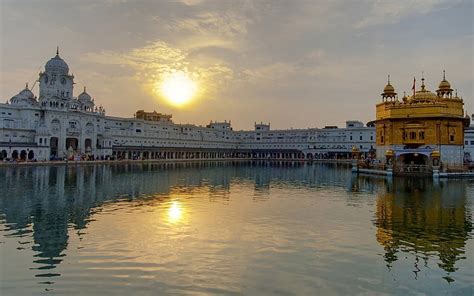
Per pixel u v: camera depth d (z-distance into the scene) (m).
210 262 15.78
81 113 108.88
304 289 13.12
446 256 16.94
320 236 20.25
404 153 64.31
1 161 83.31
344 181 54.09
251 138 190.25
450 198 34.78
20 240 19.08
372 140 155.88
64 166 83.31
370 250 17.73
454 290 13.24
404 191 40.59
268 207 29.86
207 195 37.22
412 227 22.50
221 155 179.88
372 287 13.40
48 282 13.55
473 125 114.88
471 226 22.81
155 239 19.33
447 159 64.50
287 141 178.12
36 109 100.06
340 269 15.15
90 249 17.52
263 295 12.59
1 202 30.98
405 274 14.68
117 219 24.38
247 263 15.71
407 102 70.00
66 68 111.38
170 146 150.12
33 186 42.34
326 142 167.12
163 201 32.53
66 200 32.41
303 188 44.72
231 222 23.75
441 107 64.00
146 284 13.40
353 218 25.27
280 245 18.44
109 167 83.25
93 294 12.56
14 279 13.84
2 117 96.12
